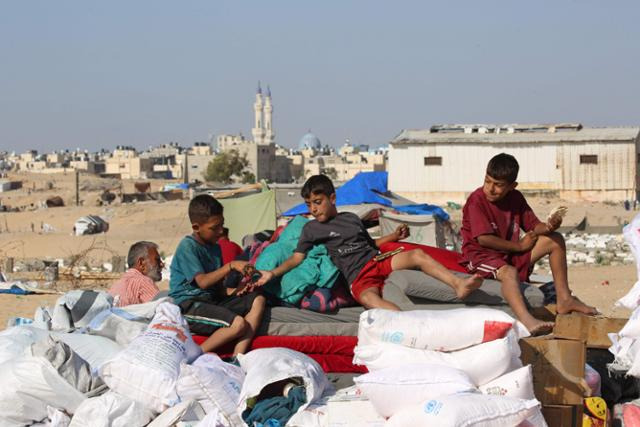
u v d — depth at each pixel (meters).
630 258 27.66
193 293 7.43
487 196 7.43
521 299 6.98
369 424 6.03
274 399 6.49
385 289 7.31
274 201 22.59
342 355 7.39
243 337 7.32
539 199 62.03
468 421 5.42
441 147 63.31
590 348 6.97
